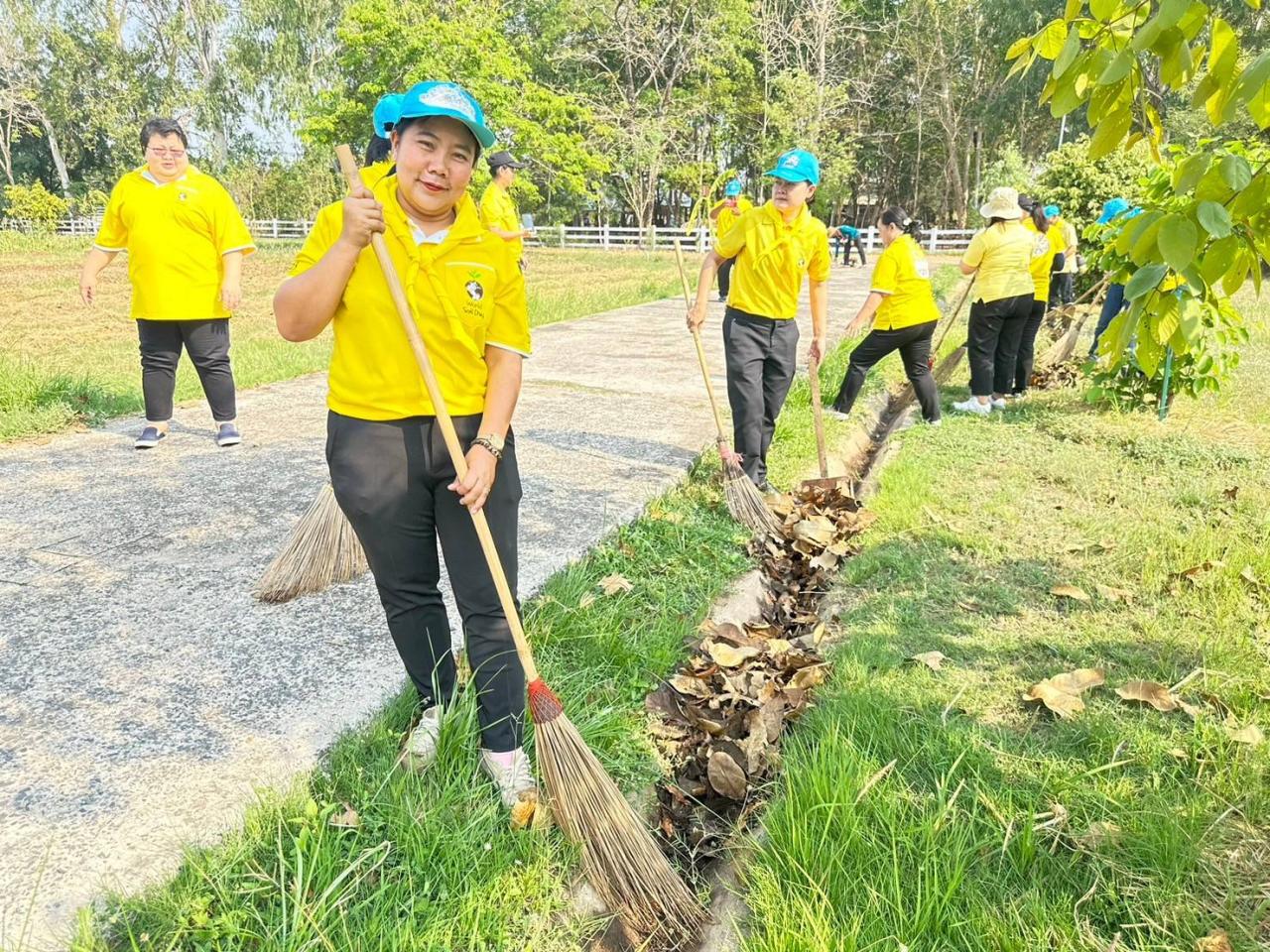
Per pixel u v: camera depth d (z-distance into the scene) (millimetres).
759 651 3541
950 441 6434
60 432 6156
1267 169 2033
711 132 42312
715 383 8133
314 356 9398
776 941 2189
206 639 3336
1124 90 2143
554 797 2420
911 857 2414
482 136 2305
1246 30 20531
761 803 2846
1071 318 9945
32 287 19141
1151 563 4207
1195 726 2941
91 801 2453
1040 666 3385
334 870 2264
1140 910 2211
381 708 2914
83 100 52219
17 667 3125
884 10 43625
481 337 2469
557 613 3549
